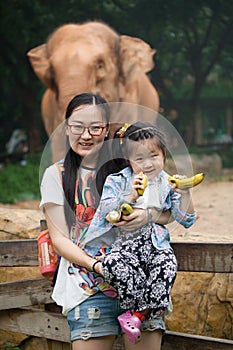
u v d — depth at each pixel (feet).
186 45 69.10
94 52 33.45
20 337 16.31
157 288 10.57
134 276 10.51
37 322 14.28
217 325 14.83
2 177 45.14
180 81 81.82
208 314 14.85
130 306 10.55
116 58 35.37
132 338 10.37
